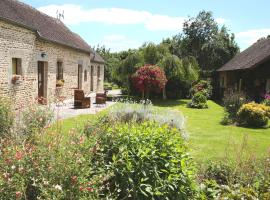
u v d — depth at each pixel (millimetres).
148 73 18266
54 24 17750
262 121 11219
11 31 10867
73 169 2787
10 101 5891
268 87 17062
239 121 11570
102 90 28422
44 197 2609
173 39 32125
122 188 3248
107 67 38688
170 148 3592
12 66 11445
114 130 3752
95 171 3174
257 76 17781
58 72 16125
